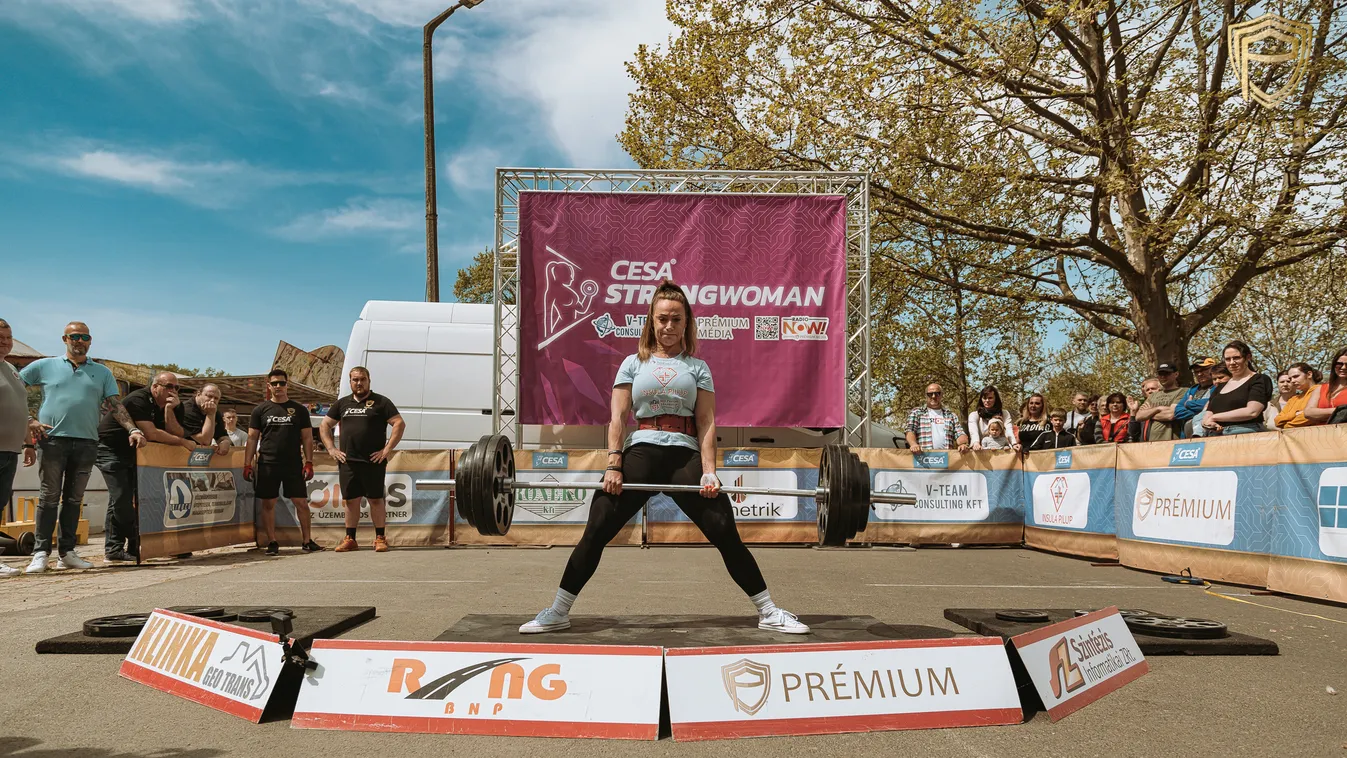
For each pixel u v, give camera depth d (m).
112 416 7.84
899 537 9.75
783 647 3.00
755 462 9.88
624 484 3.84
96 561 8.20
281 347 19.20
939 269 17.39
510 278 11.54
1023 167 14.78
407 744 2.75
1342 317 18.12
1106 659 3.50
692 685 2.90
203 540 8.72
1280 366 24.08
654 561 7.93
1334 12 13.50
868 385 10.82
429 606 5.13
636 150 16.98
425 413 10.87
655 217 10.73
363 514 9.64
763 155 15.41
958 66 13.98
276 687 3.14
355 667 3.00
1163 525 7.30
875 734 2.88
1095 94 13.47
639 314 10.65
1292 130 12.61
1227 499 6.63
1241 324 24.56
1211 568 6.75
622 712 2.86
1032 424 10.93
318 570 7.14
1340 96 13.66
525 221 10.63
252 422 8.98
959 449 10.09
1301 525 5.94
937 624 4.58
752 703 2.90
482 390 10.98
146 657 3.48
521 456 9.74
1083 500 8.56
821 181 11.61
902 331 19.78
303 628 3.90
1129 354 30.20
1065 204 15.74
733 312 10.70
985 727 2.95
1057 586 6.48
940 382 21.12
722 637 3.69
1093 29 13.18
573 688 2.91
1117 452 8.04
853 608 5.23
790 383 10.68
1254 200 13.21
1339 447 5.67
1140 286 15.12
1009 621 4.02
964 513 9.81
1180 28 14.38
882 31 14.28
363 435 8.82
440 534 9.62
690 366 4.03
